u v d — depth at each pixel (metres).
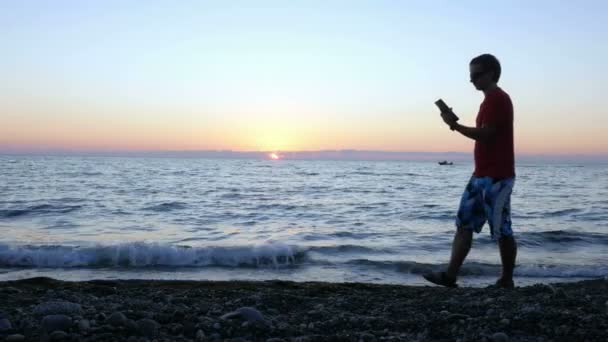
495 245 11.95
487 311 3.99
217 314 4.16
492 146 4.85
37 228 14.90
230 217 18.47
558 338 3.35
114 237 13.29
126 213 19.03
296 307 4.56
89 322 3.62
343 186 38.59
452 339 3.42
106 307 4.30
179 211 20.05
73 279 8.23
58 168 67.56
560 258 10.79
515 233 14.02
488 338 3.33
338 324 3.77
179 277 8.52
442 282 5.17
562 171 110.00
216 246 11.27
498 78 4.91
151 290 5.81
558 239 13.28
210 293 5.37
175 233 14.35
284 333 3.57
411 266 9.45
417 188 37.22
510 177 4.88
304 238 13.73
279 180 47.19
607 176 74.25
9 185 33.97
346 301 4.73
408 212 20.80
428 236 14.20
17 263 9.35
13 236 13.16
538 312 3.75
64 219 17.09
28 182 37.47
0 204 21.23
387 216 19.45
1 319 3.62
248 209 21.17
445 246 12.45
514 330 3.52
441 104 4.91
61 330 3.46
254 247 10.19
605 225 17.22
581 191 35.88
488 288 5.14
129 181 40.84
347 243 12.82
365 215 19.72
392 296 5.03
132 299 4.89
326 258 10.34
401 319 3.95
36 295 4.98
